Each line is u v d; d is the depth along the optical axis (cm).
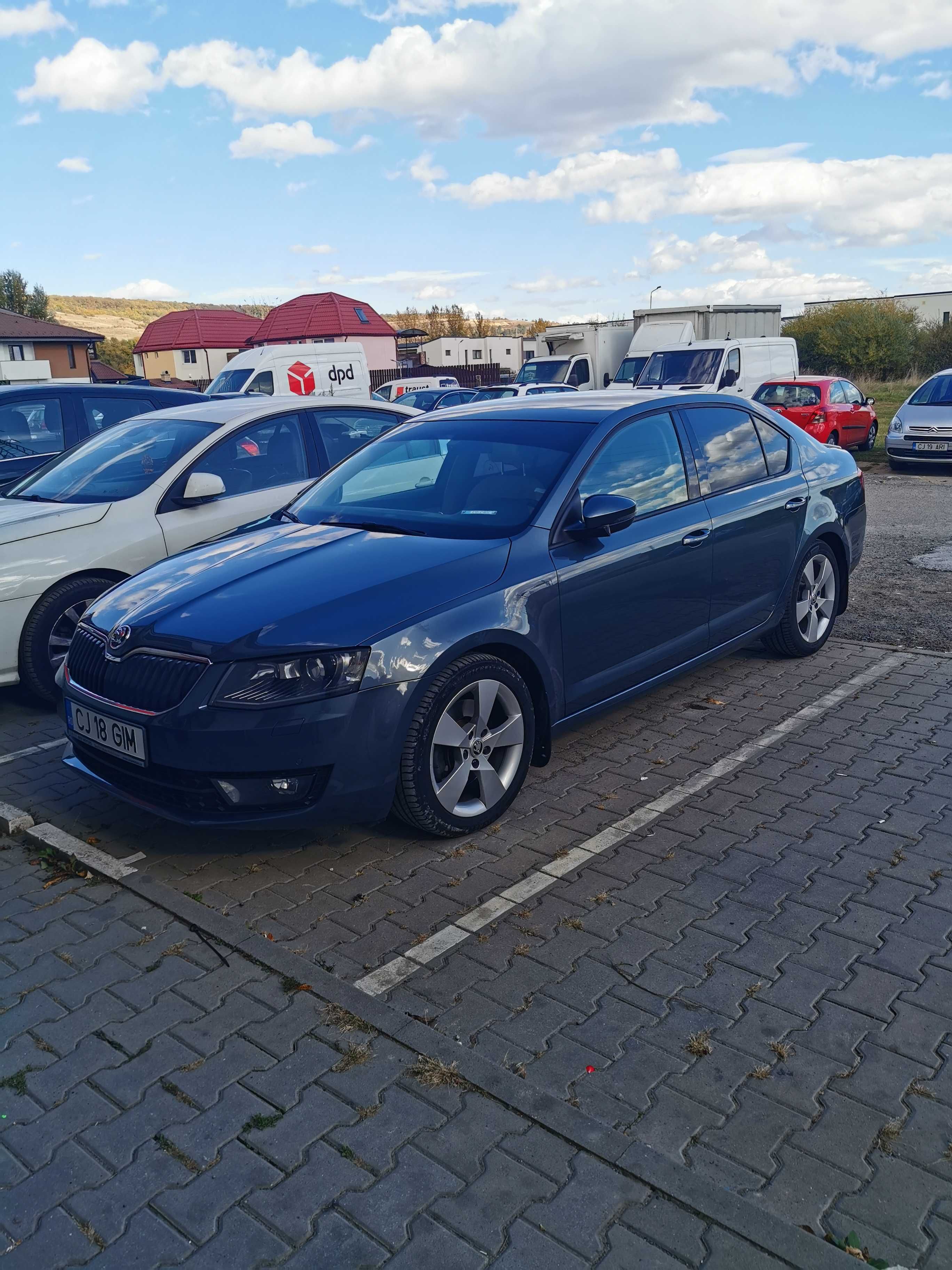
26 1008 295
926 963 301
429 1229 212
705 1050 265
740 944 314
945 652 606
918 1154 229
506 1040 273
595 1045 270
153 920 340
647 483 469
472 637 370
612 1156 229
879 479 1470
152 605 382
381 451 507
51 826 414
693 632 493
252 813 347
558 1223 213
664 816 405
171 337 6066
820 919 326
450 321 9662
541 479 435
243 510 618
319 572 386
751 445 550
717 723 505
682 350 1998
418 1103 249
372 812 358
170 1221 218
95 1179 230
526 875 362
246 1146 238
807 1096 248
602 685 441
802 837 382
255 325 6294
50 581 550
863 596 765
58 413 783
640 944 316
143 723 351
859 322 3694
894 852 368
